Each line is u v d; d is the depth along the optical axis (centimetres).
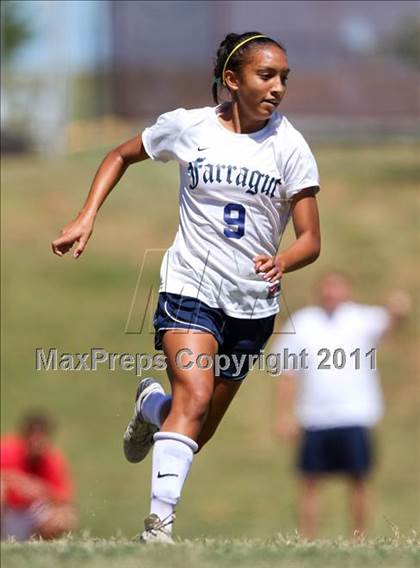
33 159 7831
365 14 7938
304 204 1581
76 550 1382
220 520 3844
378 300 5634
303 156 1580
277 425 3328
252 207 1573
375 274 5850
